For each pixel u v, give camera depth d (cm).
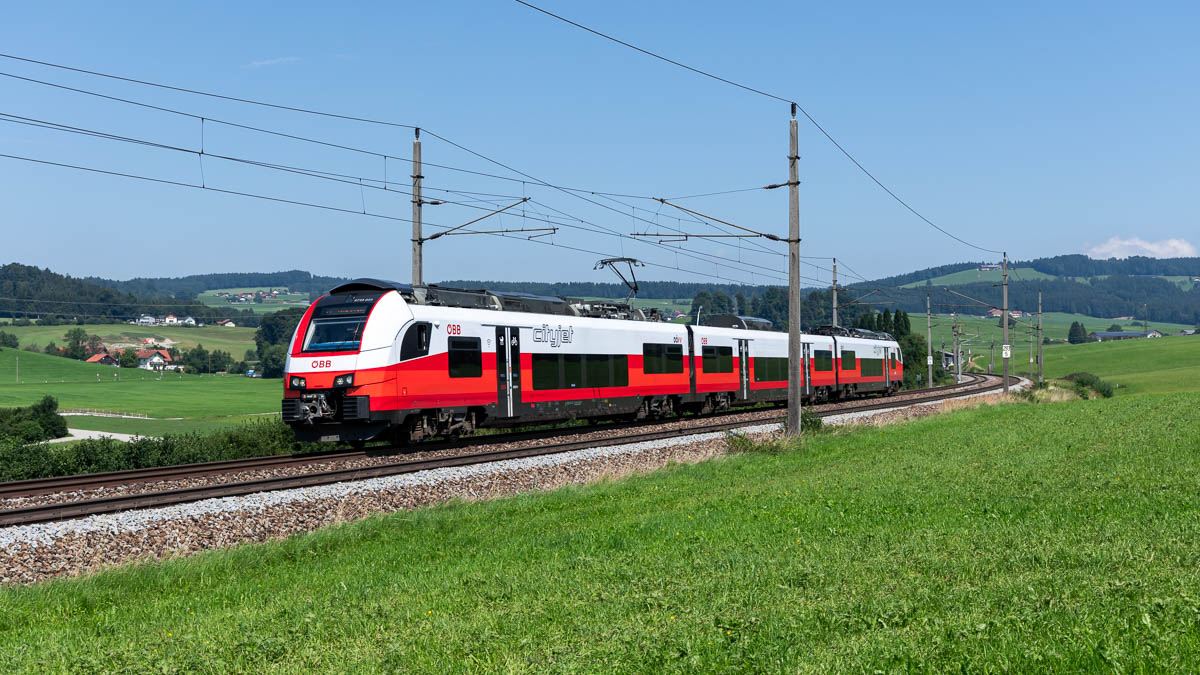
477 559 1234
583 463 2294
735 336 4034
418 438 2473
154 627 954
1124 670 583
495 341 2684
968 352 16262
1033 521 1205
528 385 2803
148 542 1396
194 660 800
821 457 2402
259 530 1513
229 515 1551
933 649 659
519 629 848
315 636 870
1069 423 2966
